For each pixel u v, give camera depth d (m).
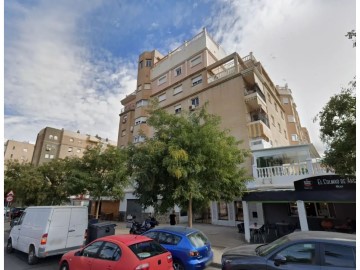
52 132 61.22
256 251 5.45
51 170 21.22
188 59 27.25
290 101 33.31
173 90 27.80
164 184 10.37
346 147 6.64
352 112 6.66
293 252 4.70
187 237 7.03
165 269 5.52
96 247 5.96
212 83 23.47
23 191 21.22
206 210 20.45
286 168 14.16
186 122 11.22
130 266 4.99
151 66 33.38
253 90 21.56
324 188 10.34
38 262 8.93
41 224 8.88
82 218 9.70
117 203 26.39
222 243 11.46
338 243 4.42
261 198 11.71
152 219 13.27
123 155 12.62
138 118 30.39
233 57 22.94
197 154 9.97
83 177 14.59
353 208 13.15
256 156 16.48
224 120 21.28
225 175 10.46
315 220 13.80
